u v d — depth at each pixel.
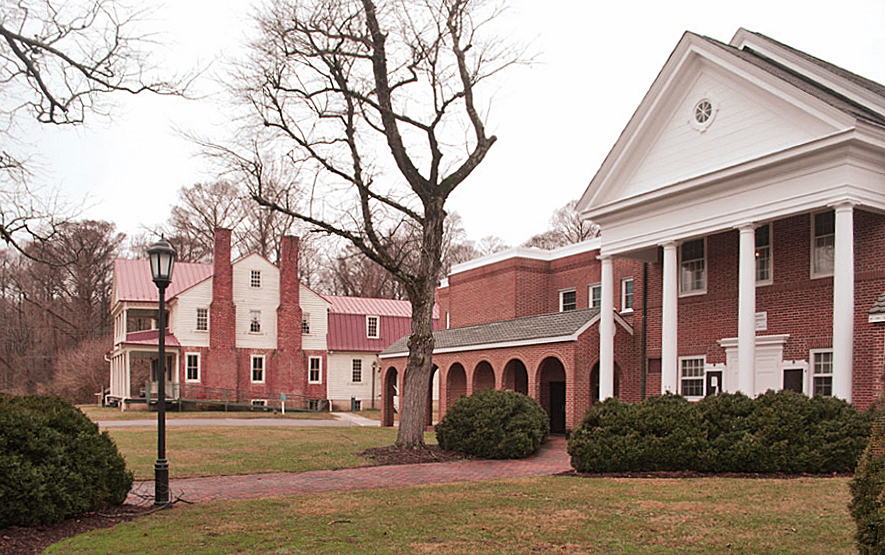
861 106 18.94
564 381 27.80
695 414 14.95
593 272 30.38
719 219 19.31
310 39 18.97
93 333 62.84
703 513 10.05
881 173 16.92
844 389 15.95
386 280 73.88
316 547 8.29
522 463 17.45
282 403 43.09
